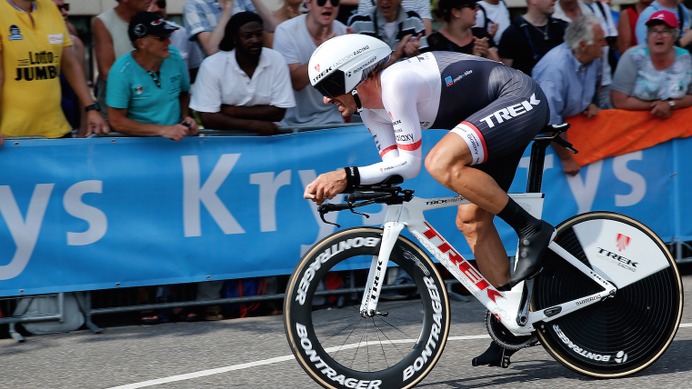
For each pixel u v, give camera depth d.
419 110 8.15
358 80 7.78
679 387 8.41
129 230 11.61
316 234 12.34
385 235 8.20
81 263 11.48
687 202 13.80
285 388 8.73
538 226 8.28
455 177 7.93
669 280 8.95
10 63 11.46
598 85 13.59
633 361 8.83
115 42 12.87
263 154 12.06
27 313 11.39
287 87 12.57
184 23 13.75
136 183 11.59
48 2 11.95
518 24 13.85
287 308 8.03
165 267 11.78
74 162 11.35
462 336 10.65
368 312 8.25
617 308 8.84
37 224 11.28
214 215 11.91
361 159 12.45
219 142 11.88
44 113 11.80
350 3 15.24
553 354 8.73
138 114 11.81
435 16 13.60
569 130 13.15
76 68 12.22
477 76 8.26
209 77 12.02
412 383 8.35
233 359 9.93
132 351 10.45
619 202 13.50
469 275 8.46
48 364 10.01
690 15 15.90
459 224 8.81
